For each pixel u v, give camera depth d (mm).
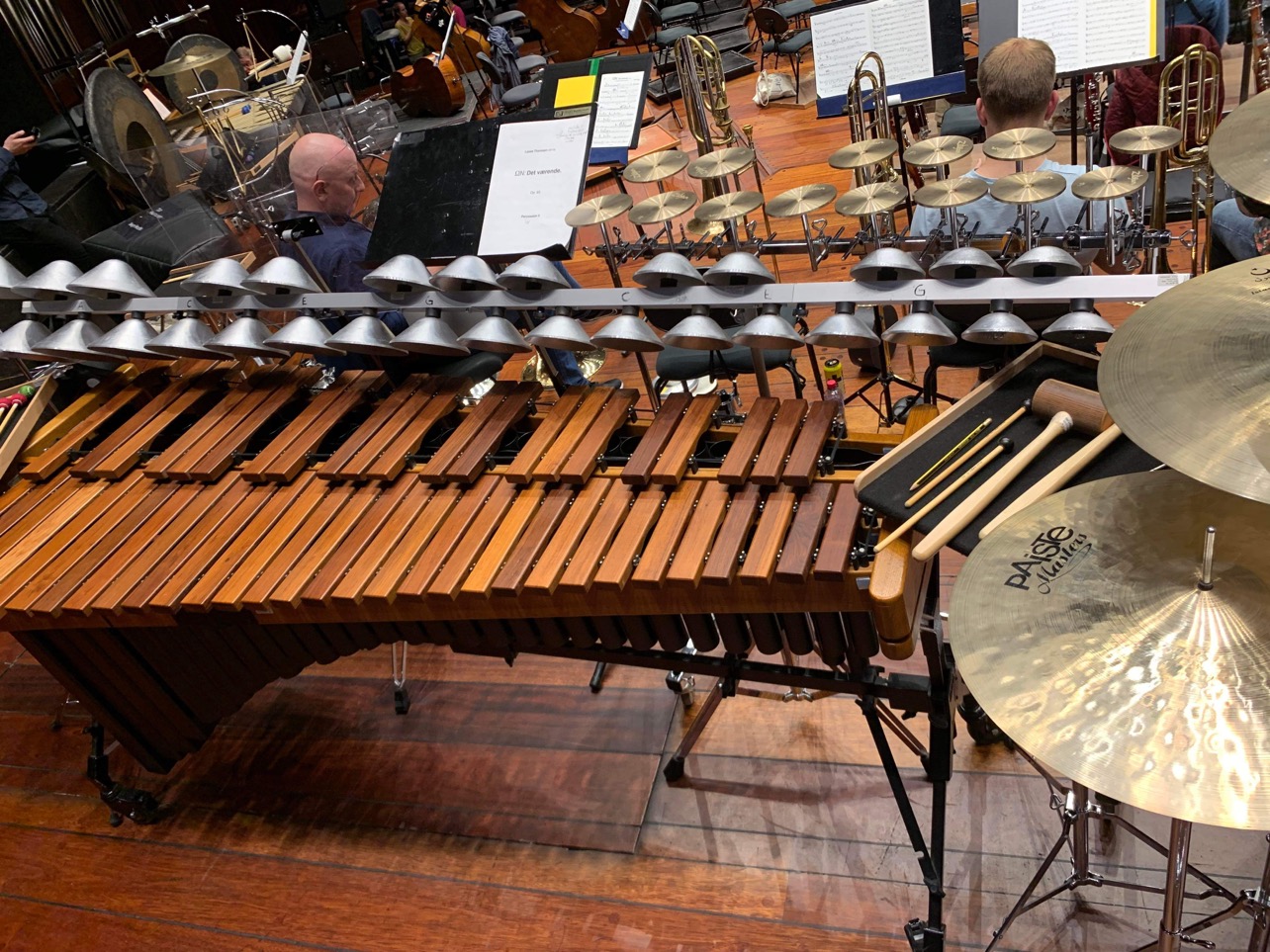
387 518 2309
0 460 2795
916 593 1926
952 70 3775
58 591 2369
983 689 1297
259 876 2750
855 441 2164
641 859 2531
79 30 8102
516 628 2270
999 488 1787
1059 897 2223
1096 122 4137
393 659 3289
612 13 9320
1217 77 2625
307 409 2648
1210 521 1365
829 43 3867
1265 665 1196
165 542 2422
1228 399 1258
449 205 2627
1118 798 1151
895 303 2035
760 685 2896
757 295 2135
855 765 2609
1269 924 1740
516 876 2570
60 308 2805
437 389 2602
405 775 2914
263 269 2498
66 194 5996
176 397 2840
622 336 2107
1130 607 1298
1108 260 2271
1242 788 1115
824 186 2283
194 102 5430
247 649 2688
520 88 7164
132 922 2719
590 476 2246
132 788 3043
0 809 3160
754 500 2059
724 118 3322
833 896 2348
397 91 8133
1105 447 1777
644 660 2322
